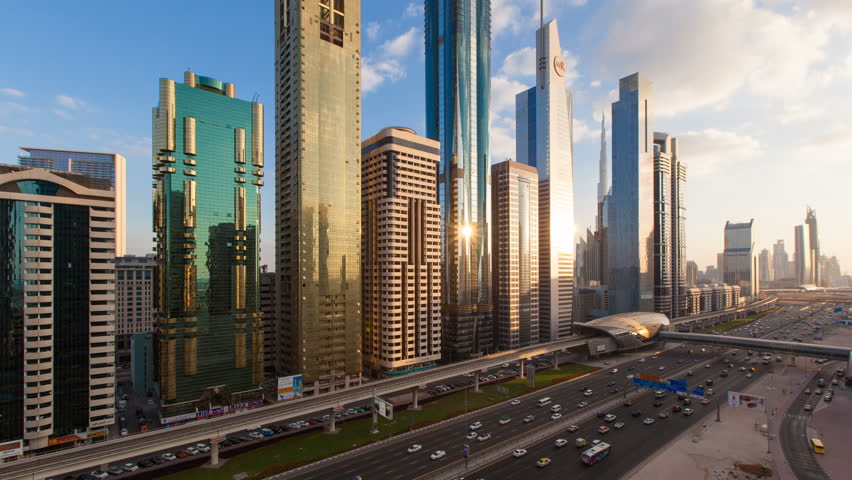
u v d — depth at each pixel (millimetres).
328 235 189000
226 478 105188
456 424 140250
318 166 187875
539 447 120312
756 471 106750
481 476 102938
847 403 164000
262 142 177875
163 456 116188
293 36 191750
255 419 121312
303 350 179875
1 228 115812
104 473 106250
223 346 163625
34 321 118062
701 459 113125
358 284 196625
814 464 111062
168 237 155125
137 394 181875
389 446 122500
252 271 172375
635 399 166875
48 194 122125
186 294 156875
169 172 156000
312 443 126250
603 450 112750
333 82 195125
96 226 128500
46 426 118125
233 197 169750
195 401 156250
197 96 163125
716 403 162000
